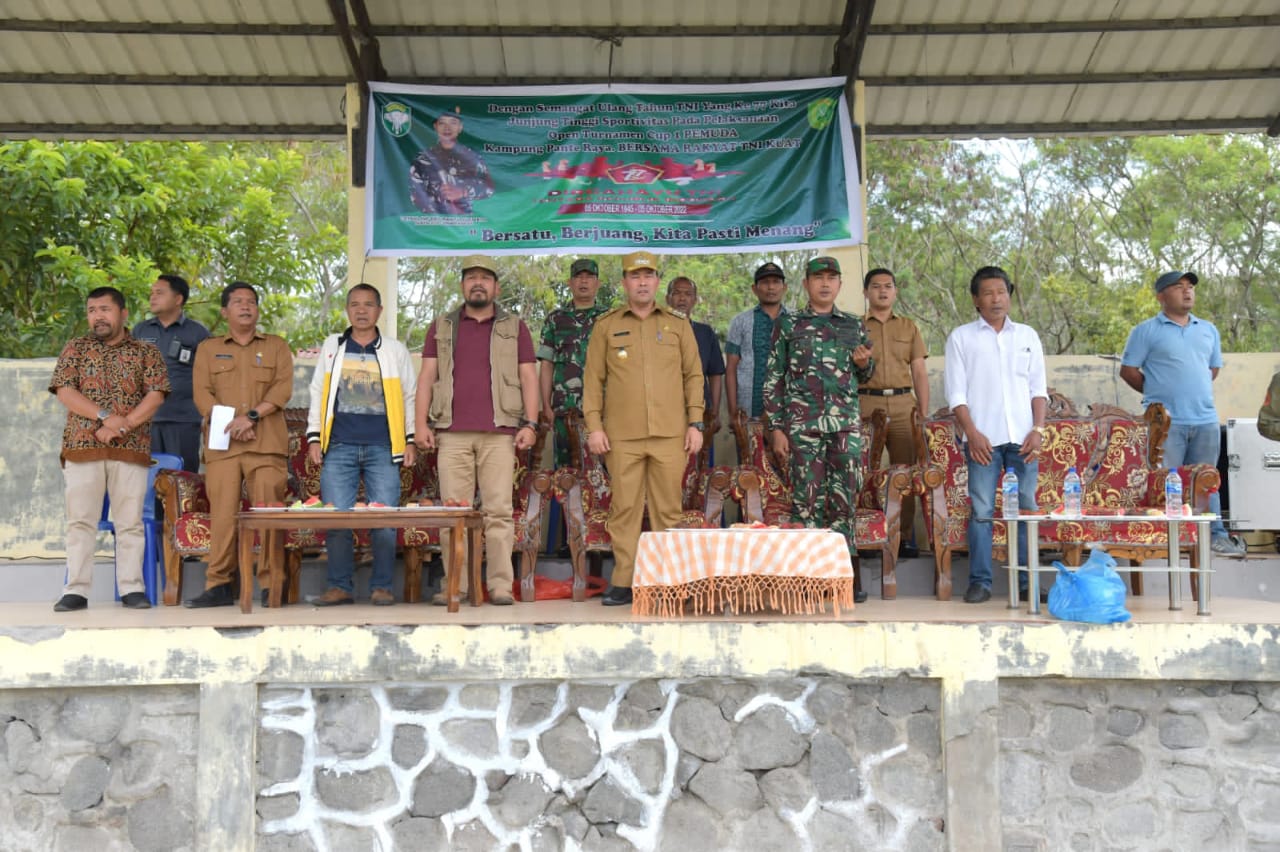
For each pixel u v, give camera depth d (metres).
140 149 11.77
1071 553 5.81
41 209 10.80
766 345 6.91
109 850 4.49
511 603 5.64
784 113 7.55
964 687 4.52
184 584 6.34
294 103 8.09
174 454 6.56
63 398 5.50
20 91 7.89
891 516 5.82
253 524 5.07
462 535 5.10
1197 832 4.56
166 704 4.54
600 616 4.84
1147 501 5.94
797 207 7.52
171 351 6.59
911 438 6.59
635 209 7.54
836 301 7.54
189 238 12.32
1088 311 19.56
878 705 4.59
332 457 5.77
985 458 5.61
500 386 5.70
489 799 4.53
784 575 4.87
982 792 4.48
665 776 4.54
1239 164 20.20
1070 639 4.52
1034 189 20.77
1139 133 8.49
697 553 4.92
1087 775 4.57
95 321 5.56
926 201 20.45
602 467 6.13
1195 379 6.70
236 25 7.32
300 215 18.81
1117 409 6.29
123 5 7.20
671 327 5.73
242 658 4.48
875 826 4.54
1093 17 7.46
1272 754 4.57
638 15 7.35
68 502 5.44
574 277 6.92
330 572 5.76
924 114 8.38
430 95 7.52
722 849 4.51
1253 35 7.60
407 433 5.88
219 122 8.31
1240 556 6.54
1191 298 6.75
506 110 7.56
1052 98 8.20
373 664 4.49
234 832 4.44
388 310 7.57
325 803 4.52
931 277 20.30
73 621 4.72
